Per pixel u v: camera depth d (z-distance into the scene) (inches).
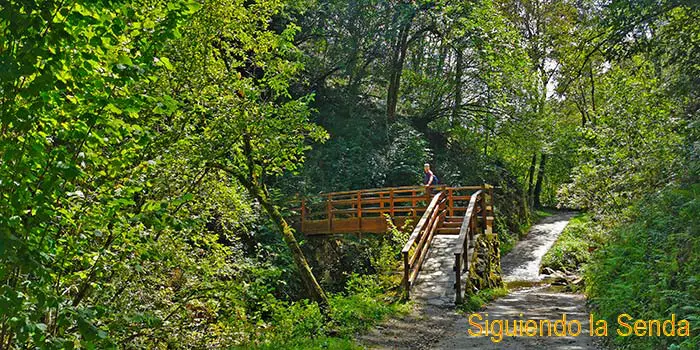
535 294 556.1
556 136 1183.6
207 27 311.4
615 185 556.1
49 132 147.9
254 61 380.2
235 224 384.8
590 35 453.7
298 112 365.1
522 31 1229.7
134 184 210.4
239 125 325.7
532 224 1301.7
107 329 219.0
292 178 799.7
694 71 415.2
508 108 1028.5
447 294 438.0
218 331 321.4
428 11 858.1
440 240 568.7
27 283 133.8
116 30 150.0
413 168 927.7
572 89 1238.3
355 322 350.9
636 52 416.5
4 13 118.9
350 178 872.9
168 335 290.5
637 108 546.6
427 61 1077.1
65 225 185.3
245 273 358.6
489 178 1173.1
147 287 283.7
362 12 915.4
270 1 374.9
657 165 484.1
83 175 149.9
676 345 213.3
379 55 994.1
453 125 1169.4
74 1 133.7
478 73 999.0
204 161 310.0
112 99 153.5
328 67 980.6
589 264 516.1
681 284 275.6
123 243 226.8
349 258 718.5
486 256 548.4
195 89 307.7
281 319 343.0
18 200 134.7
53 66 132.7
